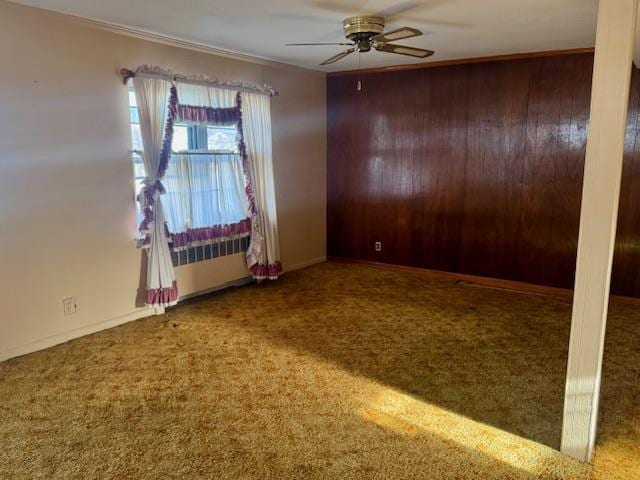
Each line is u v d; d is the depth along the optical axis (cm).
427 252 539
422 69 508
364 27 322
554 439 228
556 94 442
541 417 247
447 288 484
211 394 271
